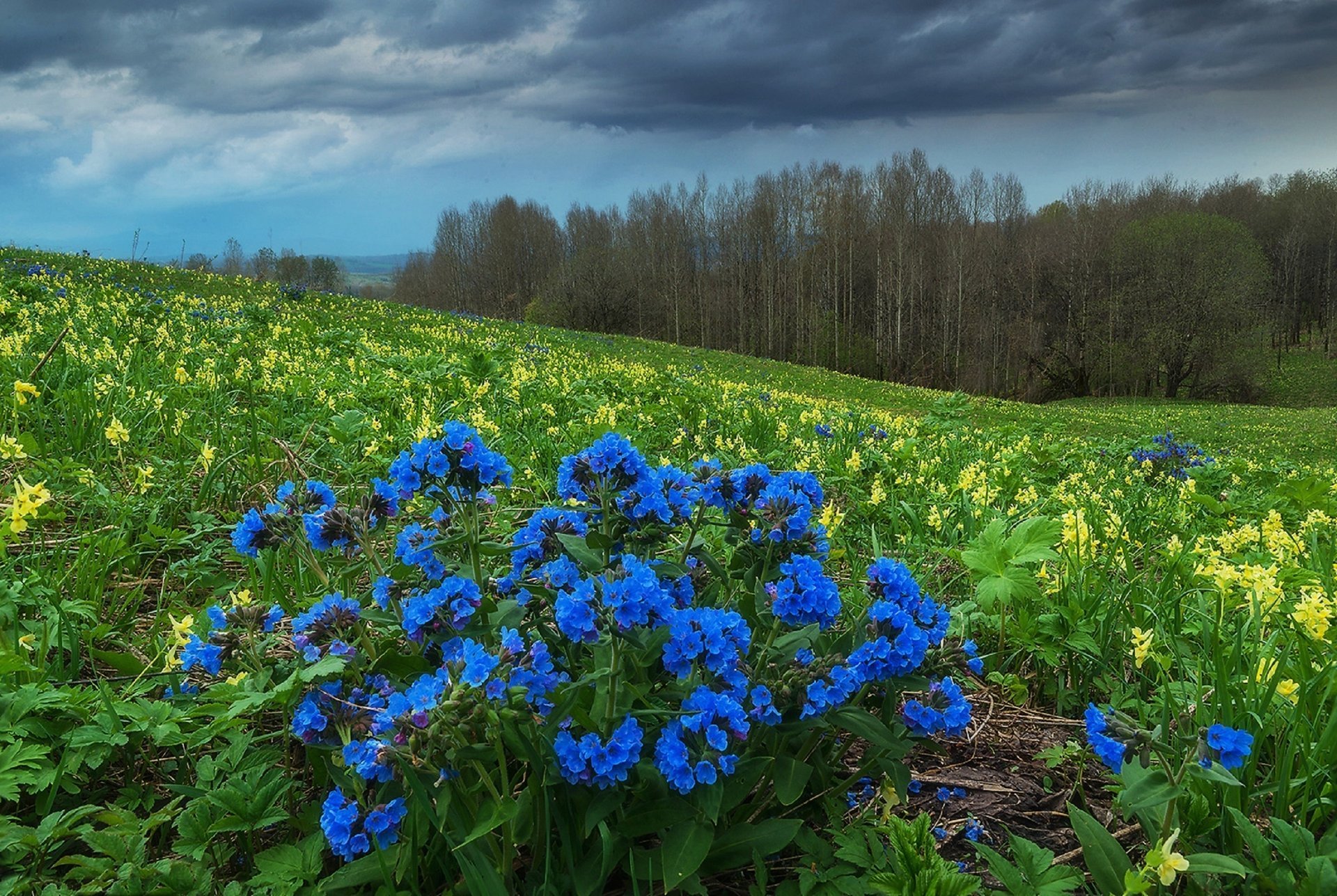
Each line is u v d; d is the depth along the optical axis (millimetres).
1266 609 3068
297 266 84438
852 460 6777
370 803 2102
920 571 4695
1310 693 2734
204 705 2438
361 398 8141
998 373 77438
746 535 2570
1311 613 2742
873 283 86500
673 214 89500
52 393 6238
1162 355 64188
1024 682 3652
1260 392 71188
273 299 24250
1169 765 2062
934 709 2299
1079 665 3613
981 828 2629
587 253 84062
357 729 2102
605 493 2396
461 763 1977
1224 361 63281
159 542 4137
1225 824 2299
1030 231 79438
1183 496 6812
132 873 1973
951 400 17625
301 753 2672
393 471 2299
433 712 1820
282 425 6473
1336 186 88250
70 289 15695
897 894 2088
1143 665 3562
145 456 5074
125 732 2379
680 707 2191
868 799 2654
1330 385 72438
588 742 1847
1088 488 7758
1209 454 14258
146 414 6043
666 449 8109
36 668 2654
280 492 2645
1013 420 28344
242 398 7395
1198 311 62531
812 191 82688
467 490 2373
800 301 82875
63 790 2418
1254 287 62281
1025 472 8820
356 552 3432
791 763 2148
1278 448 29125
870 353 78062
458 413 8188
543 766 1900
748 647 2105
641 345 39906
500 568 3174
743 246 86938
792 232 83688
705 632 1991
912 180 80312
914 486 6828
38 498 2758
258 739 2592
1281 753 2584
